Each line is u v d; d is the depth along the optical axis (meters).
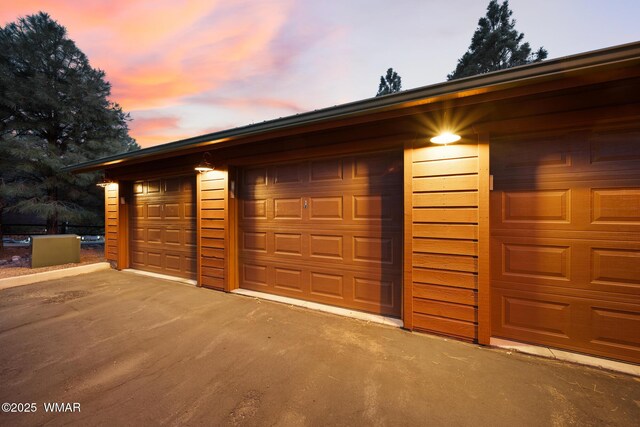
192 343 2.51
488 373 2.01
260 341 2.54
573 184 2.27
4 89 6.88
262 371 2.05
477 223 2.47
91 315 3.21
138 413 1.62
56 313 3.28
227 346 2.45
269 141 3.68
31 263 5.62
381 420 1.55
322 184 3.51
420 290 2.71
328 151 3.25
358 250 3.28
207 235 4.35
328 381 1.92
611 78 1.73
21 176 7.66
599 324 2.20
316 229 3.56
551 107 2.19
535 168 2.39
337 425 1.52
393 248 3.09
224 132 3.38
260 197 4.02
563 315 2.32
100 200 9.02
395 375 1.99
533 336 2.42
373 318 3.06
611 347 2.17
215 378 1.97
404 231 2.78
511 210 2.49
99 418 1.57
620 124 2.09
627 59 1.55
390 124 2.85
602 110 2.05
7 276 4.94
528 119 2.26
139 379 1.97
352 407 1.66
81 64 8.23
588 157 2.22
